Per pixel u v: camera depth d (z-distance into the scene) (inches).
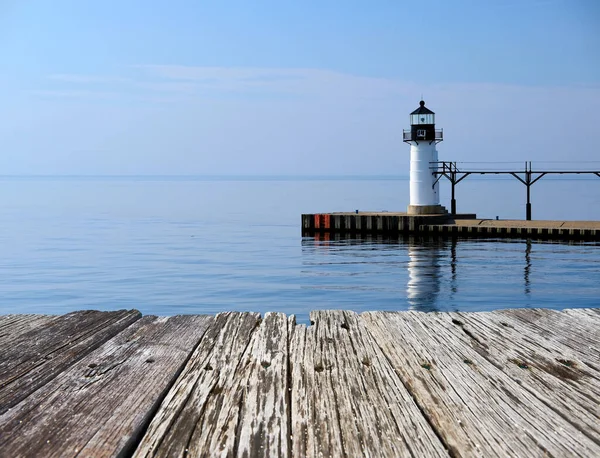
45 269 1321.4
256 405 130.7
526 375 151.2
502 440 114.1
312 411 128.0
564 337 187.0
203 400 133.8
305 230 1961.1
